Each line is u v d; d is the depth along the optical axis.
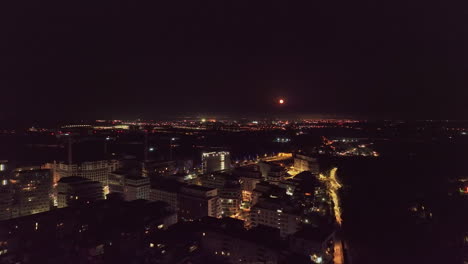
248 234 115.06
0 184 156.50
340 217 178.62
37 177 172.00
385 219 177.00
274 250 104.31
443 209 194.75
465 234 159.25
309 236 108.69
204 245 118.31
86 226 134.00
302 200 167.00
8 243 118.44
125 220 133.88
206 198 160.25
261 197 158.88
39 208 171.50
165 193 177.88
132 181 188.75
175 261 104.88
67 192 176.25
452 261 134.75
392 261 131.00
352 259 129.50
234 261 111.62
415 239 153.75
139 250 113.88
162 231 124.38
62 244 120.81
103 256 113.50
